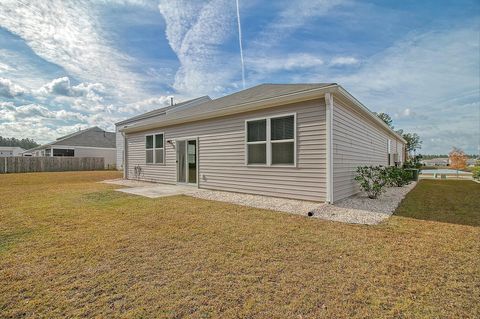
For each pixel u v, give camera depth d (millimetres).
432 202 6727
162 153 11586
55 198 7402
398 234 3916
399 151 20516
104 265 2822
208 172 9242
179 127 10570
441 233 3951
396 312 1978
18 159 21250
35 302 2115
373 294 2229
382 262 2883
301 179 6656
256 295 2215
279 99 6738
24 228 4273
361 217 5020
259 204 6348
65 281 2465
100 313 1966
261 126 7570
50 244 3496
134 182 12320
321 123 6277
